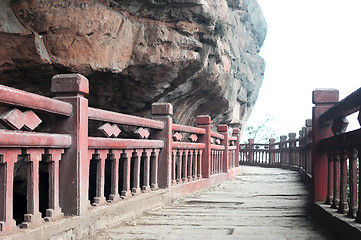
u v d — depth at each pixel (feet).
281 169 52.26
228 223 15.44
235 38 47.57
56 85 12.84
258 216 17.20
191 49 29.32
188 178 25.34
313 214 16.65
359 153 11.15
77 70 23.45
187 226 14.83
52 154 11.83
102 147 14.35
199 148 27.14
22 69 22.82
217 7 30.78
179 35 28.25
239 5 52.31
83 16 23.08
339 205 13.46
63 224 11.56
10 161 9.91
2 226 9.55
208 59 32.32
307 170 31.99
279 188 29.04
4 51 21.94
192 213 18.11
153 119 21.42
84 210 12.85
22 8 21.75
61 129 12.75
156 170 20.59
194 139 26.76
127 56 25.88
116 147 15.42
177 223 15.48
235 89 46.24
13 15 21.76
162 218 16.74
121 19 25.26
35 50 22.07
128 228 14.43
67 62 22.97
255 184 32.48
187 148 24.57
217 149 32.68
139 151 18.24
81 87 12.78
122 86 27.71
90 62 23.63
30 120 10.82
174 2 26.81
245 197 24.16
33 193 10.86
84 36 23.22
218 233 13.42
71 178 12.62
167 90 30.73
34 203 10.88
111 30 24.41
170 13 27.61
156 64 27.22
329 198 15.79
